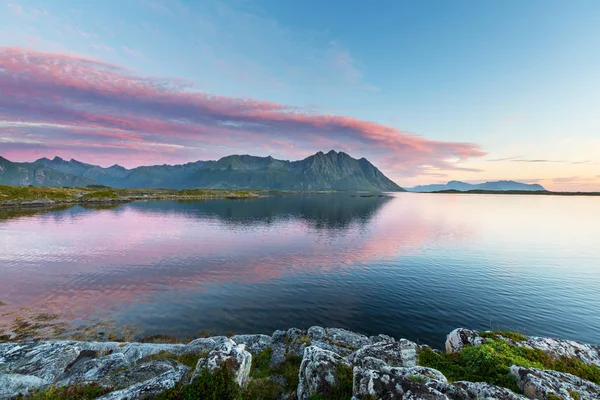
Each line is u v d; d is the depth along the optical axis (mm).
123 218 112312
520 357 15555
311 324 28484
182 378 13273
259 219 118375
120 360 17562
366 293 36469
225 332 26688
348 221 114875
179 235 77875
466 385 11508
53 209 136375
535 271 46156
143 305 32312
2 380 13406
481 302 33594
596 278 42281
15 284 38188
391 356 15586
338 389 11750
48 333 26031
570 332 26859
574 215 141875
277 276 43156
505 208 191125
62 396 12734
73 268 45781
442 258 54500
